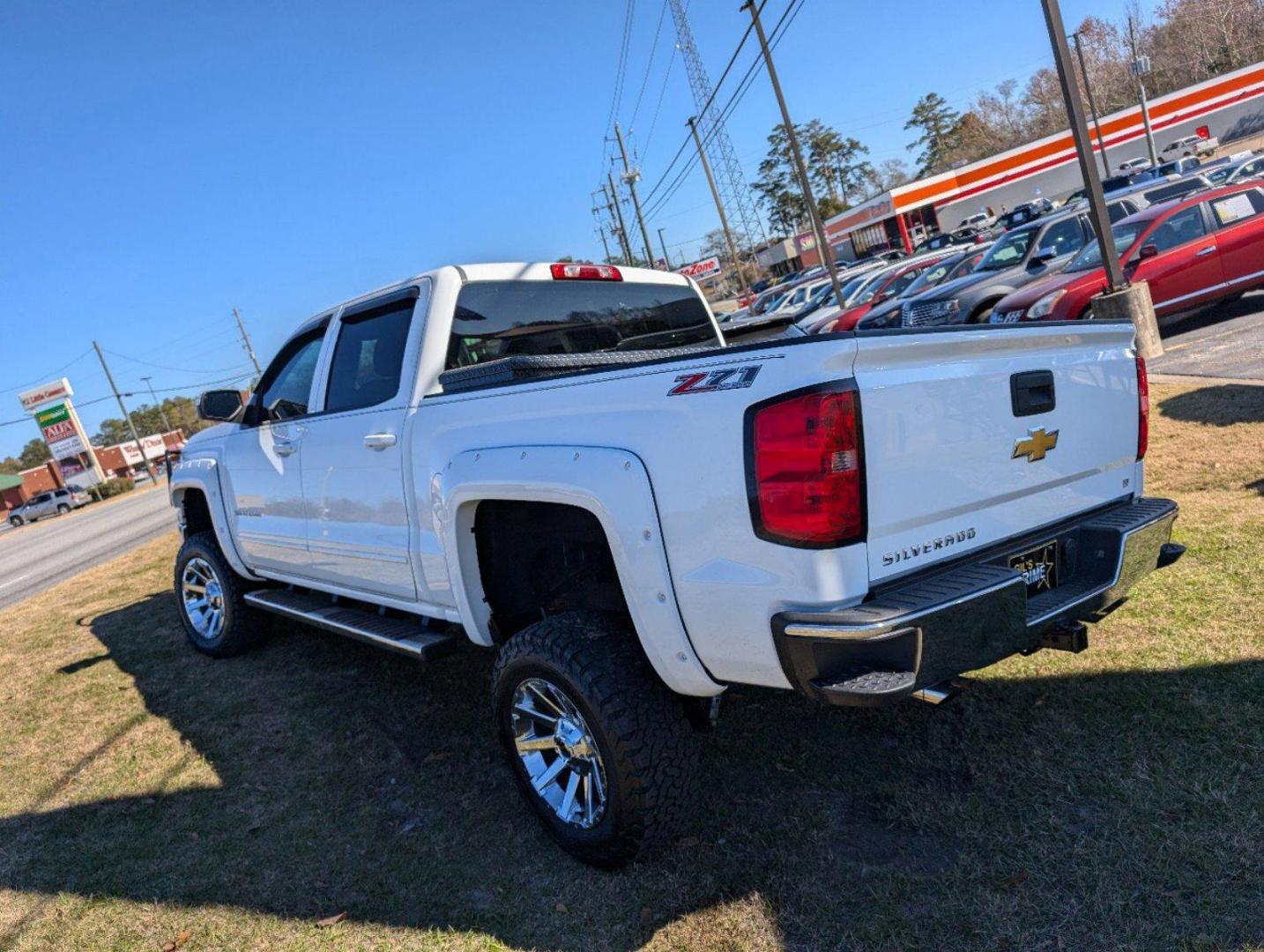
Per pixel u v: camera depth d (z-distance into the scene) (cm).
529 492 275
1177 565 422
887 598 222
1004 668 358
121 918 291
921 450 230
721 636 236
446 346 352
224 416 472
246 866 311
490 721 399
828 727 341
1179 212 1009
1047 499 275
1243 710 295
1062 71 919
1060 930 219
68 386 6556
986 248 1641
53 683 571
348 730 413
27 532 3884
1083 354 288
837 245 7062
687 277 466
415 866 296
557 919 259
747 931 239
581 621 275
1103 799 265
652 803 254
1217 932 210
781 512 215
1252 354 831
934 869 250
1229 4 7319
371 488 367
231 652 548
